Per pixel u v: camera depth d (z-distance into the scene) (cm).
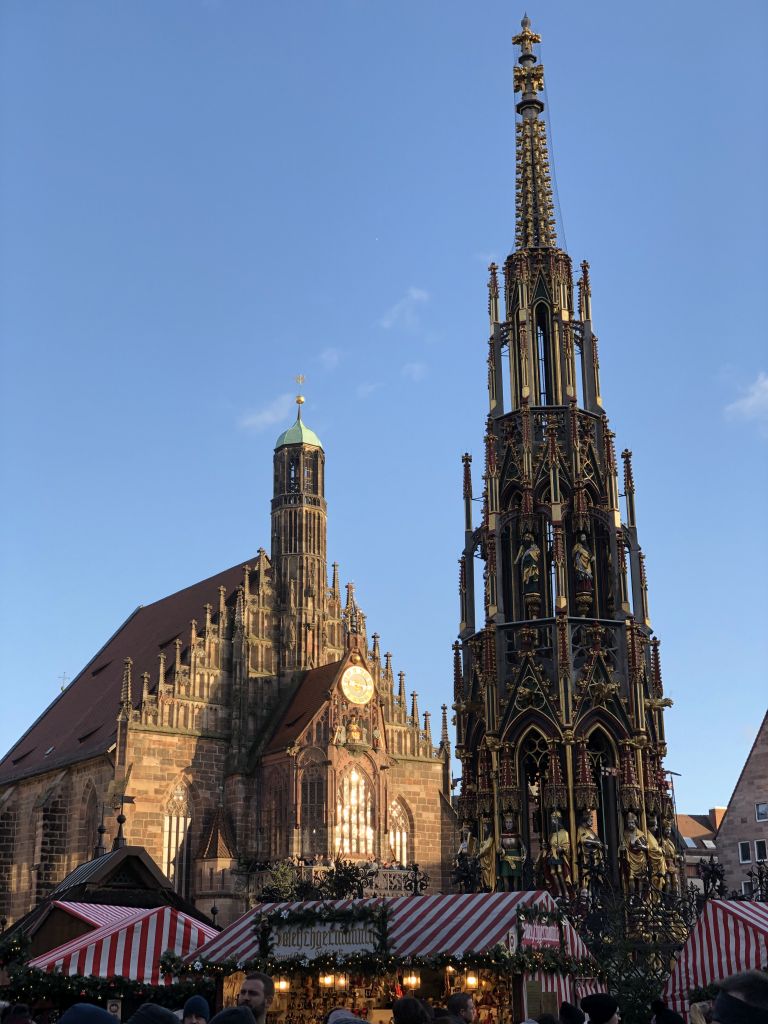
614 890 3622
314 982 3069
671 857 3894
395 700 11081
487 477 4200
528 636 3922
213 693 10294
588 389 4347
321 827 9688
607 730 3869
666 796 3969
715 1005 706
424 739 11100
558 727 3803
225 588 11231
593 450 4212
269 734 10319
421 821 10862
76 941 3188
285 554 11175
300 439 11569
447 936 2992
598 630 3953
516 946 2917
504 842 3781
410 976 3128
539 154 4653
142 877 4591
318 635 11006
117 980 2908
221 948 3145
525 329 4322
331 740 9888
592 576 4106
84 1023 938
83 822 10050
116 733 9881
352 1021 1360
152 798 9712
